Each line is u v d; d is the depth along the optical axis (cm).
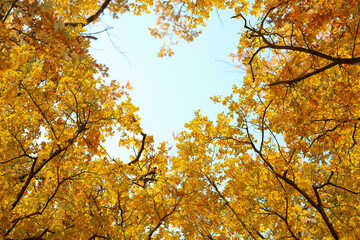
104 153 522
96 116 489
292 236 550
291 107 552
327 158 604
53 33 364
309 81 544
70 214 530
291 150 584
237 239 632
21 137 478
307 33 477
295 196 611
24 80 459
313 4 452
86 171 509
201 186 605
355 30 462
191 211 579
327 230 601
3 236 422
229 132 616
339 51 498
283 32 530
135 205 527
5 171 470
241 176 629
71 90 468
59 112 482
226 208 608
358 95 511
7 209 451
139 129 520
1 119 477
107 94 493
